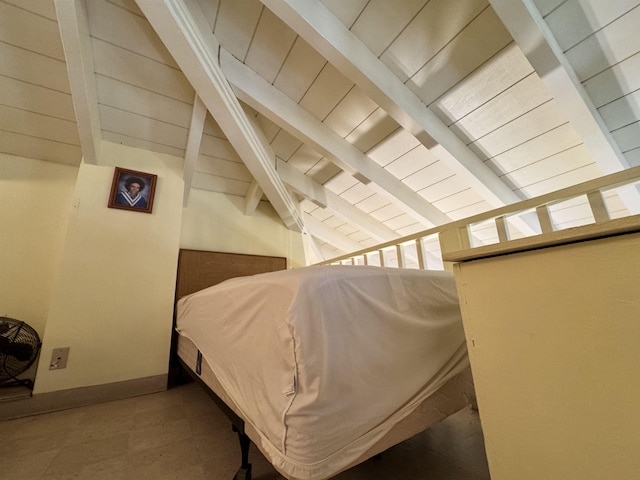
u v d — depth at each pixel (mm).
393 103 1470
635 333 308
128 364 1686
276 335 605
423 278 842
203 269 2469
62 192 1995
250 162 2074
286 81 1742
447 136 1688
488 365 448
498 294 443
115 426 1217
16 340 1521
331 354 559
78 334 1582
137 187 1944
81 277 1649
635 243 314
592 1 1050
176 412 1379
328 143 1949
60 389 1479
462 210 2482
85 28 1408
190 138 1971
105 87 1685
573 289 362
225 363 875
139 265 1847
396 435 642
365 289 679
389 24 1305
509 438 413
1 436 1130
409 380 676
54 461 942
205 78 1478
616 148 1485
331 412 530
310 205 3223
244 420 734
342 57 1300
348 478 810
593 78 1257
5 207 1818
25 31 1402
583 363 347
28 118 1739
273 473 850
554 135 1603
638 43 1114
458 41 1300
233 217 2889
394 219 2971
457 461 897
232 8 1434
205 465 906
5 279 1755
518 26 1083
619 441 312
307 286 586
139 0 1178
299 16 1178
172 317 1896
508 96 1467
